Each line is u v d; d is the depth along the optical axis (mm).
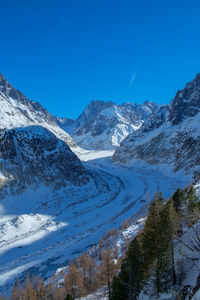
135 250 26359
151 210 27578
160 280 24656
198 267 23672
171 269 24594
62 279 39344
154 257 25953
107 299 30875
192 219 29812
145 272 26062
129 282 24438
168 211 26391
